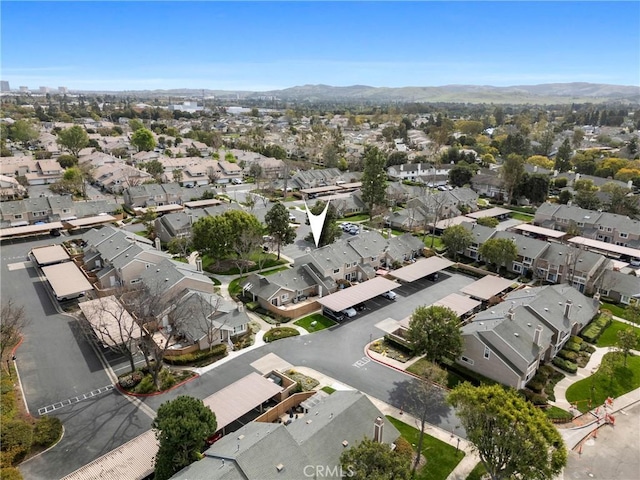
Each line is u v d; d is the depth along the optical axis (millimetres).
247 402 45688
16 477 35438
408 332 53312
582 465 41531
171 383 51844
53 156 181750
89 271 81125
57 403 48688
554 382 53812
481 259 93375
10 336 54000
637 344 62281
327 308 69438
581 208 111250
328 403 43875
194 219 101625
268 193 145375
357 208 128250
